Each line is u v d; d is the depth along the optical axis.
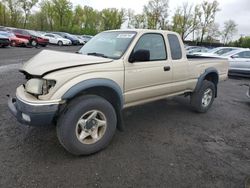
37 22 57.12
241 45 66.75
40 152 3.48
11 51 18.27
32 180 2.86
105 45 4.20
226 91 9.03
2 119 4.54
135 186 2.87
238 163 3.54
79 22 63.66
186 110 5.95
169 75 4.55
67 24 58.25
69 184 2.83
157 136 4.31
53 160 3.30
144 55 3.73
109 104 3.58
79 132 3.38
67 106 3.25
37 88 3.10
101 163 3.31
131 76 3.83
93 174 3.05
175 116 5.48
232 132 4.76
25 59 13.88
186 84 5.08
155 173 3.15
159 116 5.41
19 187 2.73
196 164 3.43
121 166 3.26
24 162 3.21
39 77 3.15
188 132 4.59
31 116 3.01
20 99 3.15
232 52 12.55
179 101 6.67
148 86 4.20
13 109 3.39
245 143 4.27
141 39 4.07
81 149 3.36
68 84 3.12
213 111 6.11
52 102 3.02
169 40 4.64
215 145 4.11
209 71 5.61
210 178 3.11
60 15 56.69
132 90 3.93
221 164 3.48
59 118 3.24
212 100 5.95
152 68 4.17
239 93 8.77
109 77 3.50
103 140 3.58
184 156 3.64
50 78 3.04
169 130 4.63
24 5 52.62
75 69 3.23
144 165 3.32
